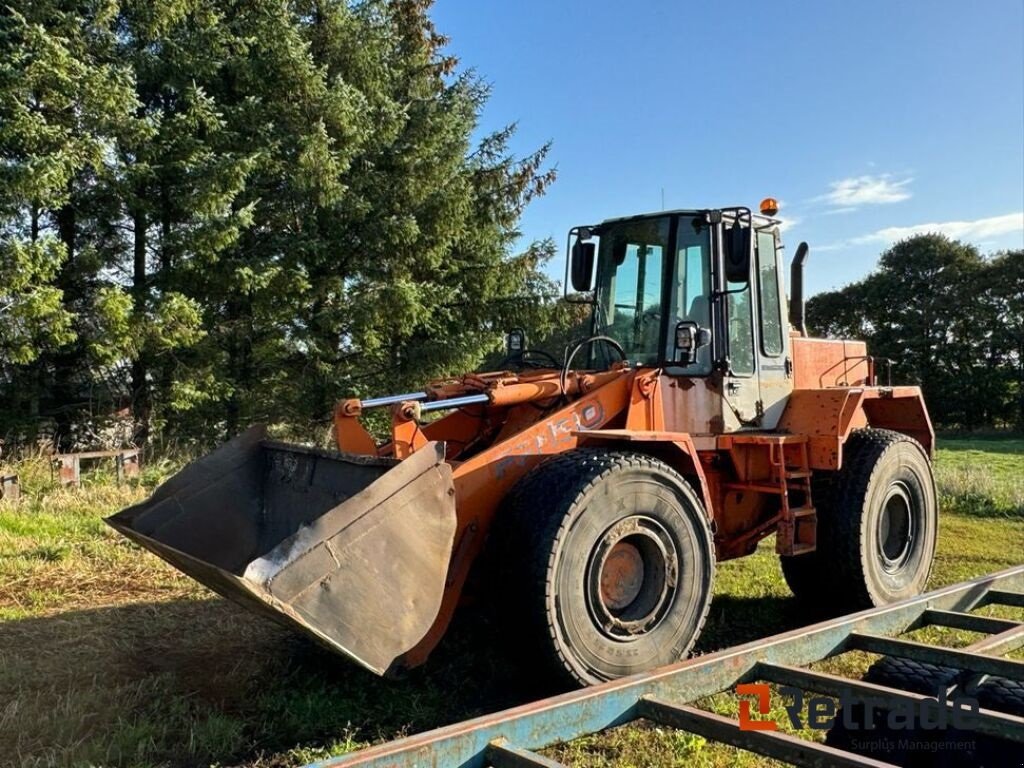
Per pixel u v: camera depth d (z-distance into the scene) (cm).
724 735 230
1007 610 548
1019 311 3884
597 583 388
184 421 1338
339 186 1253
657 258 516
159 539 432
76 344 1204
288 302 1293
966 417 3959
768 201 543
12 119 988
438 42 1720
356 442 474
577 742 346
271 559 303
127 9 1166
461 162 1459
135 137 1091
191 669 430
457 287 1466
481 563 417
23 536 716
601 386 462
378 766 199
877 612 336
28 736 345
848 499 527
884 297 4247
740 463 503
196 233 1135
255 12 1258
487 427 495
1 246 1011
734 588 614
